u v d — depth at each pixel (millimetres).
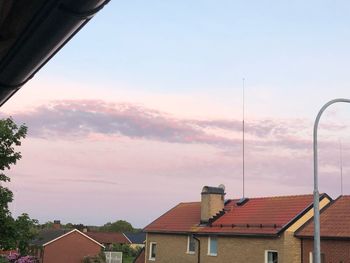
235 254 27594
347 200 25875
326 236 22938
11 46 4934
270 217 27047
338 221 23906
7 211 17281
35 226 18062
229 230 28250
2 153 17922
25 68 5332
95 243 62375
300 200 27625
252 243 26625
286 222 25250
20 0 4219
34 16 4383
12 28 4574
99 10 4383
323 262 23047
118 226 129000
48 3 4184
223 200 31844
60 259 59500
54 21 4387
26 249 18172
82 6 4184
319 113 14008
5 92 6078
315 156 13938
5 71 5461
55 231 64125
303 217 25734
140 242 94125
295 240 25078
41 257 56312
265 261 25594
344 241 22281
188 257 31203
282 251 24766
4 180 17641
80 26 4641
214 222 30453
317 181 13781
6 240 16766
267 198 30734
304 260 24703
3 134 17688
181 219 34094
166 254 33312
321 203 26406
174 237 32906
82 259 60562
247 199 32062
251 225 27297
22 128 18500
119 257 62406
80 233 61500
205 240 30016
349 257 21969
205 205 31500
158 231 34094
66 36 4754
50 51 5012
